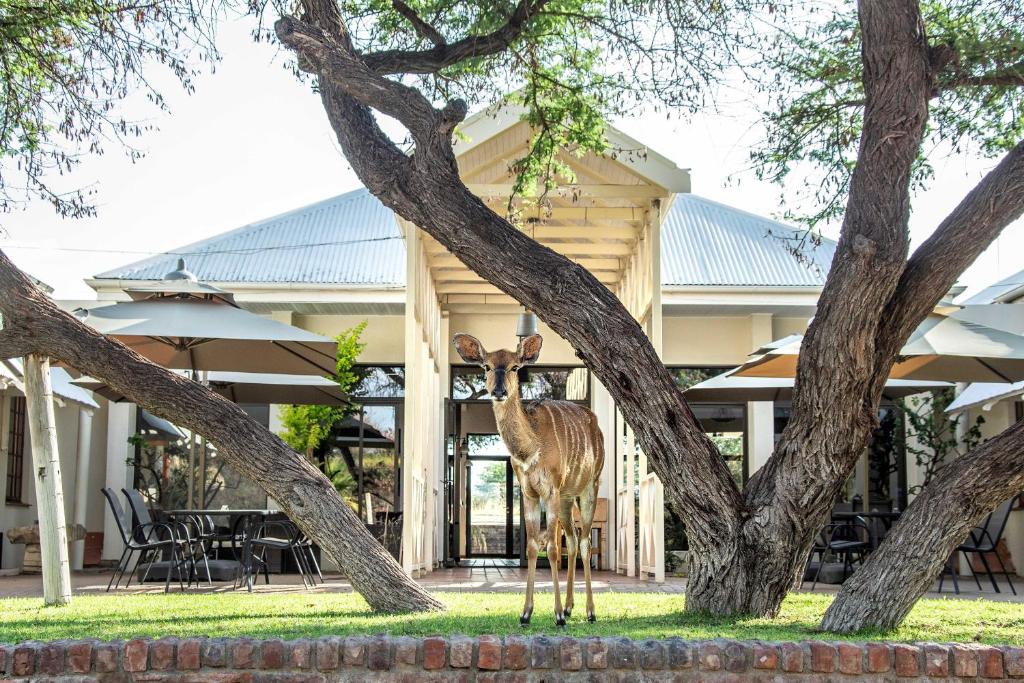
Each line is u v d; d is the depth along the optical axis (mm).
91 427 16922
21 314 7980
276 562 15391
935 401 15938
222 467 16562
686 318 16812
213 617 7383
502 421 6504
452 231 7332
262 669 5027
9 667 4965
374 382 16719
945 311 11398
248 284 15758
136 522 11742
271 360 11562
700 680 5016
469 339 6602
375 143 7645
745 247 17531
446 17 9742
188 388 7926
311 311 16562
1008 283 16547
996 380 11961
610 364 7160
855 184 6887
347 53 7578
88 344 7953
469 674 5027
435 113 7281
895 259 6641
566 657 5027
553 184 10172
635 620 7070
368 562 7754
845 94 10148
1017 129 9695
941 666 5023
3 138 9789
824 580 12305
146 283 12258
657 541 12055
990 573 11492
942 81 8969
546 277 7211
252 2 9219
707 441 7227
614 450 15625
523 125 12047
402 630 6281
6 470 15719
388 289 15734
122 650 5027
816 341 6914
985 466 6426
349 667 5039
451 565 16172
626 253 13883
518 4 9062
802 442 7035
